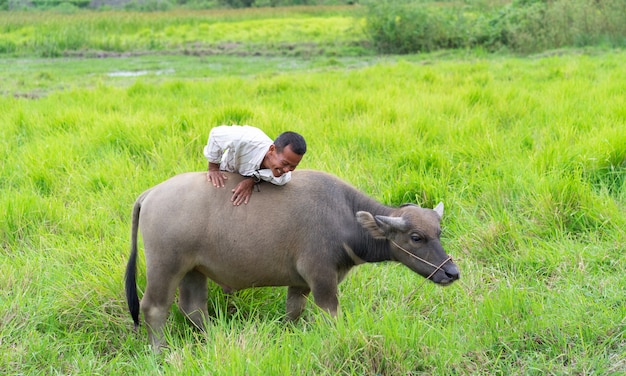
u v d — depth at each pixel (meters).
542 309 5.29
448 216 7.01
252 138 5.00
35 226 6.92
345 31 26.86
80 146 9.04
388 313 5.08
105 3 51.81
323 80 13.99
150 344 5.24
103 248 6.35
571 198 6.86
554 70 13.84
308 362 4.61
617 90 11.15
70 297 5.64
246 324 5.27
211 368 4.53
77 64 20.91
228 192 5.13
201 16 32.53
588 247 6.22
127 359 5.21
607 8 20.75
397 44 23.42
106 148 8.91
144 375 4.71
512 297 5.43
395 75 14.75
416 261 5.03
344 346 4.73
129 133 9.21
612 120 9.01
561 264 6.06
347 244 5.16
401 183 7.39
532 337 5.07
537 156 7.85
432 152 8.05
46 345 5.15
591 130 8.52
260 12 36.41
